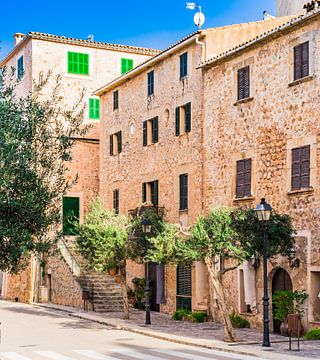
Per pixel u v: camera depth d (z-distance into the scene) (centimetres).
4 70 1473
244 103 2652
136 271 3538
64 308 3597
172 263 2452
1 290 4891
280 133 2441
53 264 4034
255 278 2517
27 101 1452
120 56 4444
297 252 2311
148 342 2261
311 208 2262
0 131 1320
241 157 2652
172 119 3212
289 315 2148
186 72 3097
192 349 2064
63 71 4259
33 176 1327
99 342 2255
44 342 2244
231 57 2734
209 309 2845
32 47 4188
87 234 2952
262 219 1998
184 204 3056
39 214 1340
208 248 2131
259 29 2995
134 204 3569
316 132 2262
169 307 3177
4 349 2055
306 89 2320
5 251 1311
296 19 2323
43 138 1395
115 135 3856
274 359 1788
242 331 2445
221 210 2180
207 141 2888
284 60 2441
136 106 3600
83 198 4178
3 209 1296
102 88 3944
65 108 4209
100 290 3500
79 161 4194
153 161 3381
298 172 2338
